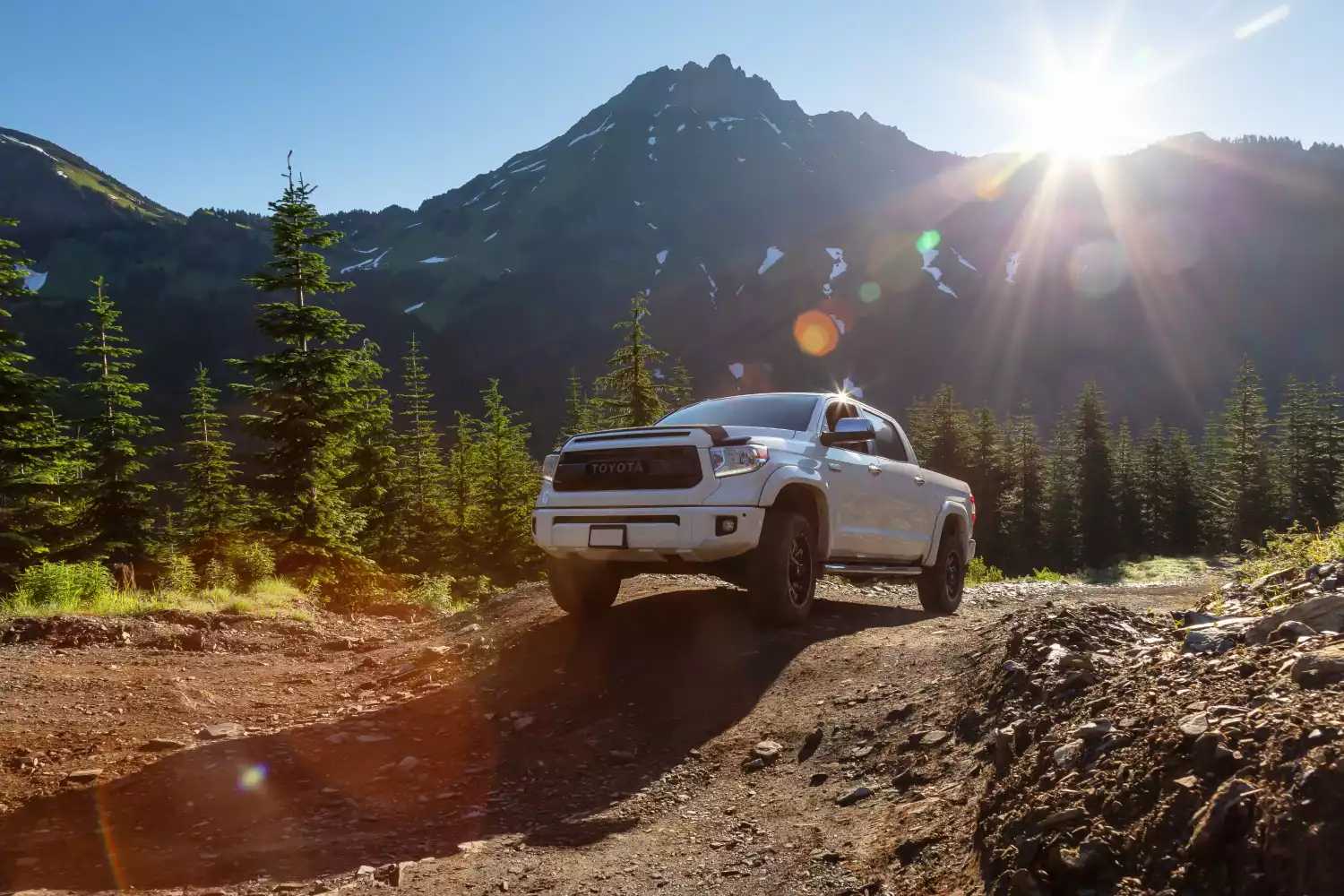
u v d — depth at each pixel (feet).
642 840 11.76
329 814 13.23
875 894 9.04
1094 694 10.78
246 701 20.24
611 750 15.30
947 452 201.77
